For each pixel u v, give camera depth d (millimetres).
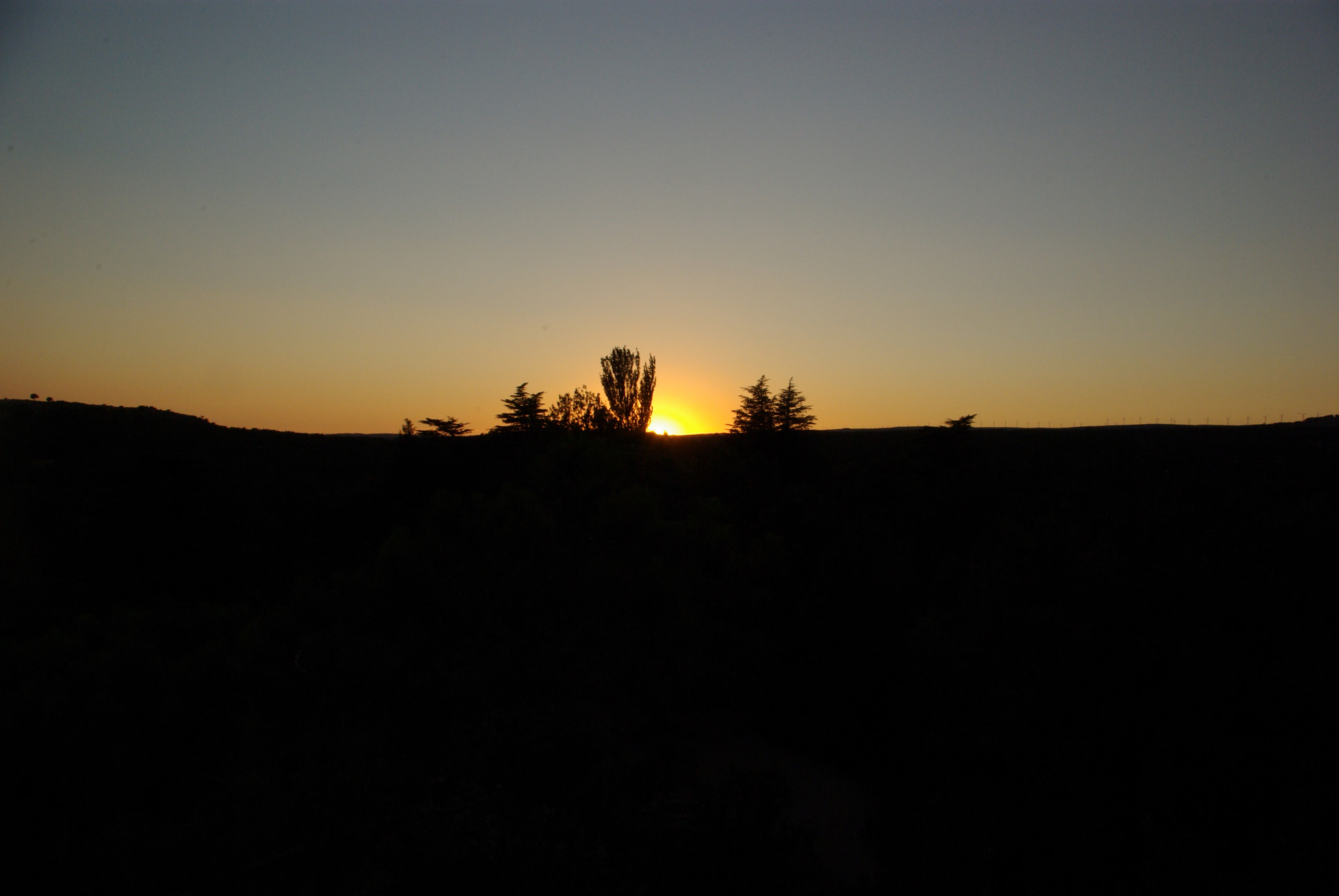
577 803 7727
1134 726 8156
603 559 13969
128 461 30578
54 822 7477
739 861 7707
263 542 30969
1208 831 7355
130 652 9664
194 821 7031
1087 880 7598
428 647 11688
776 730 17641
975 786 8727
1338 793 6812
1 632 19125
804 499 23938
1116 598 8930
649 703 13273
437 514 14328
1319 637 7586
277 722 9703
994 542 15664
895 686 15172
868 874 11328
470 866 6758
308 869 6805
